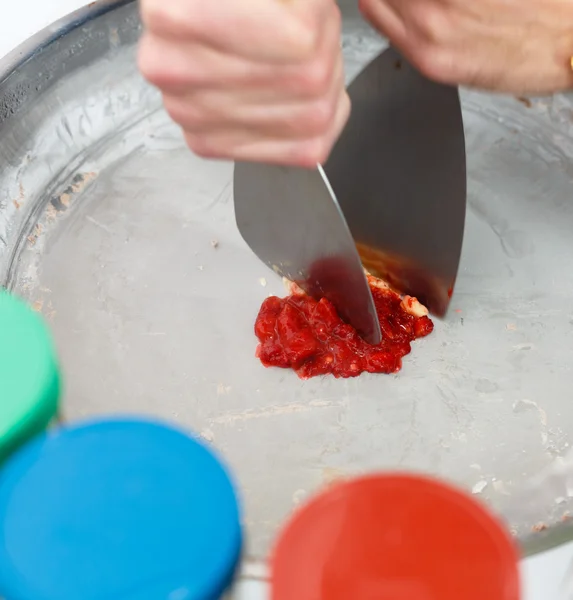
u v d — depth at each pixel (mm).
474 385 745
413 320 778
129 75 1000
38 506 481
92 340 773
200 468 488
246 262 835
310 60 574
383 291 797
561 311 787
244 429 723
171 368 756
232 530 480
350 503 477
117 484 485
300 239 752
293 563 469
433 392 741
